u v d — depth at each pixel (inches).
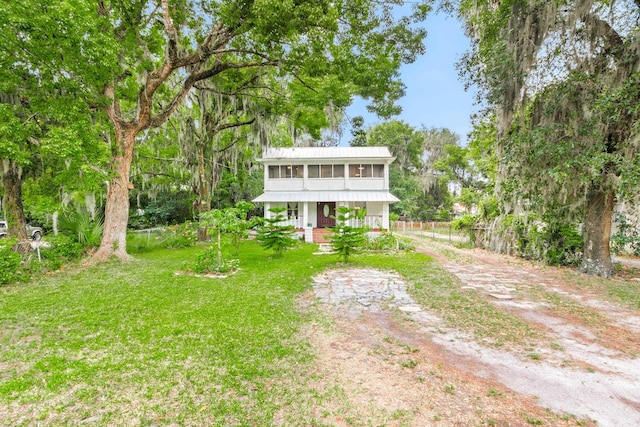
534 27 296.7
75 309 209.3
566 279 309.7
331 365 138.3
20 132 317.7
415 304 229.9
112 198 408.5
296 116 627.5
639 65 261.6
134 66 400.2
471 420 101.7
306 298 245.4
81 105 349.1
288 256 451.5
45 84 327.9
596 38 287.3
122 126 412.8
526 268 370.6
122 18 374.6
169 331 172.6
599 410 108.0
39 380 121.9
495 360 144.6
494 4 327.0
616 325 188.1
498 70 310.5
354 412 105.4
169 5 390.0
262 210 1078.4
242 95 582.9
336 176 734.5
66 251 381.1
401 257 446.9
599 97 269.1
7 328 176.4
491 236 542.0
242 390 117.7
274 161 724.0
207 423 99.4
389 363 140.9
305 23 303.3
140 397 112.3
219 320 190.5
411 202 1254.3
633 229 385.4
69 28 291.7
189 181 752.3
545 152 295.7
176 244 568.1
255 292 254.5
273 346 156.0
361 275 327.0
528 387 122.3
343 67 411.8
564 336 172.1
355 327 184.7
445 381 126.0
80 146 326.3
